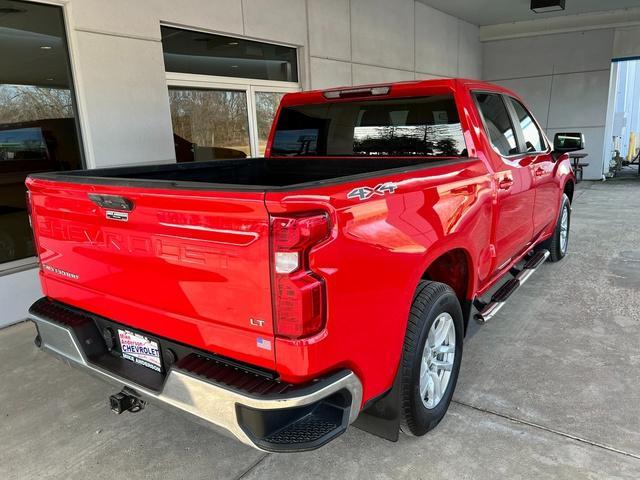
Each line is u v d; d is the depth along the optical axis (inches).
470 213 103.8
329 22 296.5
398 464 90.7
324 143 143.0
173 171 127.3
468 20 487.2
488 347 136.2
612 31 478.0
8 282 167.0
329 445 97.2
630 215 320.8
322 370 66.0
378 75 351.3
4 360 141.3
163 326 77.0
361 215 70.0
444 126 119.6
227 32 232.7
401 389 86.6
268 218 61.0
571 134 176.7
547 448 93.5
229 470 91.5
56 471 92.7
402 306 80.6
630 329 145.5
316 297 63.3
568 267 208.8
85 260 85.6
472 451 93.5
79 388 124.7
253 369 68.6
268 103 270.2
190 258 69.6
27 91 170.2
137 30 193.9
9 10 163.2
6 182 167.9
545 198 171.9
